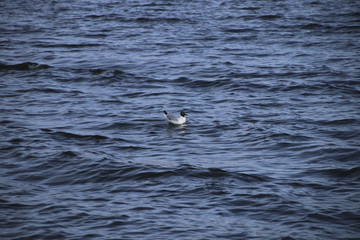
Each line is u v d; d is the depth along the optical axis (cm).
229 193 1638
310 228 1398
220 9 6694
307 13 6272
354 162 1917
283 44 4509
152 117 2547
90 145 2133
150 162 1922
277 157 1995
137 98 2903
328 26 5353
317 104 2766
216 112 2634
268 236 1355
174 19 5853
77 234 1364
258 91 3048
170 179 1758
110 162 1906
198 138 2245
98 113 2609
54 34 4950
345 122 2433
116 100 2855
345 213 1488
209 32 5094
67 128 2366
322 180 1752
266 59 3912
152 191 1661
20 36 4812
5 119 2475
